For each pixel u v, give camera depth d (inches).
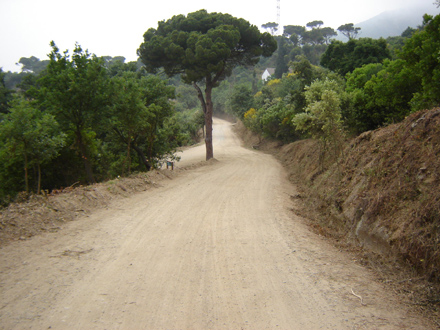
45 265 204.4
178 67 1094.4
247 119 2124.8
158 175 583.5
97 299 167.3
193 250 245.9
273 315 157.6
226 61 1152.2
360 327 146.4
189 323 149.6
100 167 853.8
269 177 706.2
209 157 1138.0
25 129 471.5
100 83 627.5
